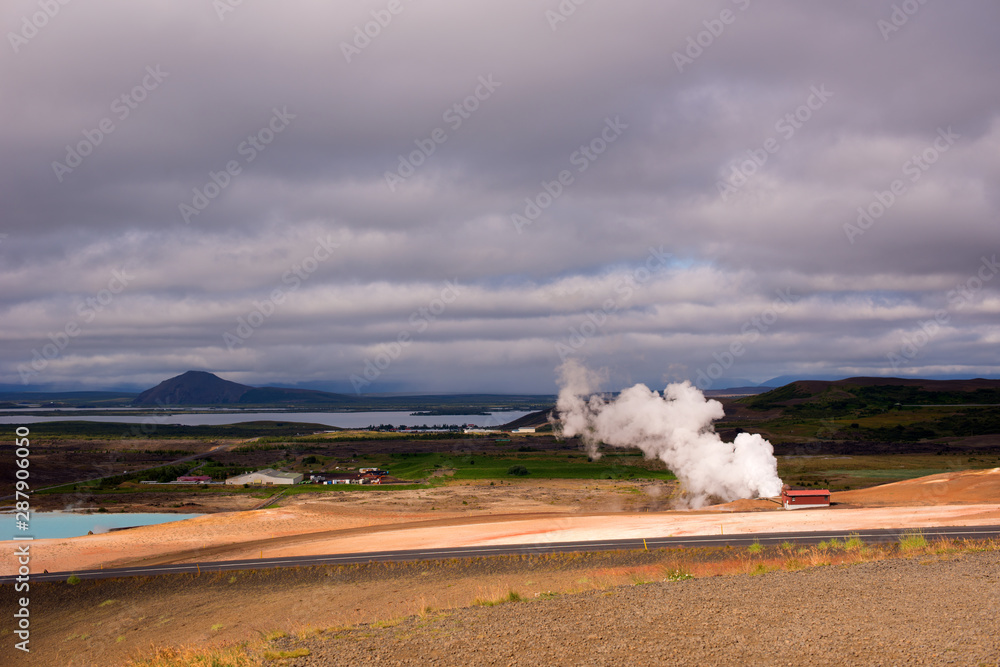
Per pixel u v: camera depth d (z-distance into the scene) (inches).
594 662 488.7
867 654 450.6
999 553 893.8
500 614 692.1
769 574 824.9
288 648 658.2
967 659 423.5
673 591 732.7
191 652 935.7
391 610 1393.9
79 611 1856.5
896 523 2112.5
